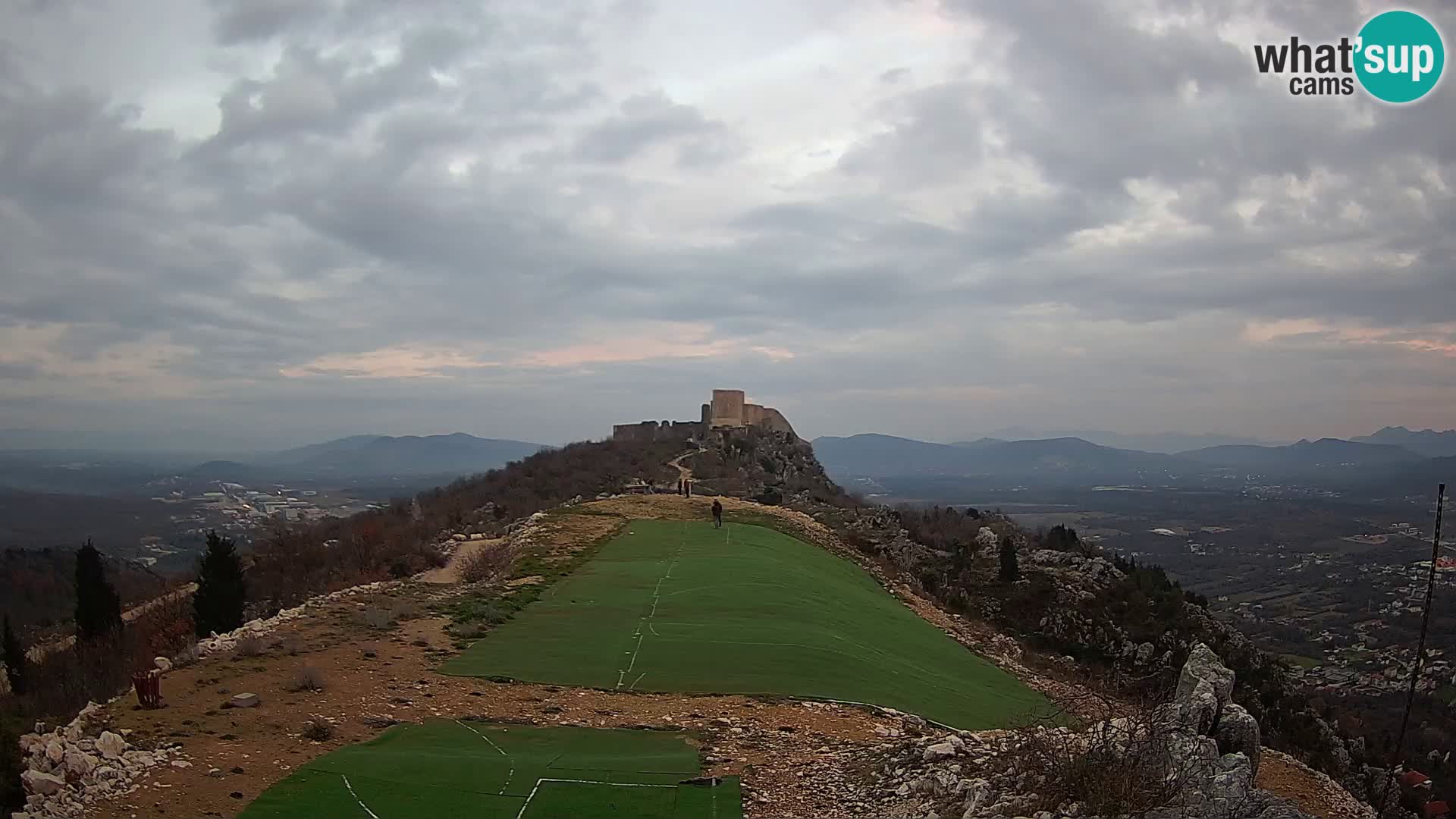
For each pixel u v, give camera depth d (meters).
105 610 41.16
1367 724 46.19
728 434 111.69
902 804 14.80
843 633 31.39
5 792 13.07
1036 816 12.73
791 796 15.54
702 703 21.64
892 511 95.88
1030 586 66.31
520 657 24.80
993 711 25.67
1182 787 13.17
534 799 14.81
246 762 15.73
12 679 34.59
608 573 37.97
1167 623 62.28
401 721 18.81
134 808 13.48
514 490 83.56
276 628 25.83
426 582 36.44
